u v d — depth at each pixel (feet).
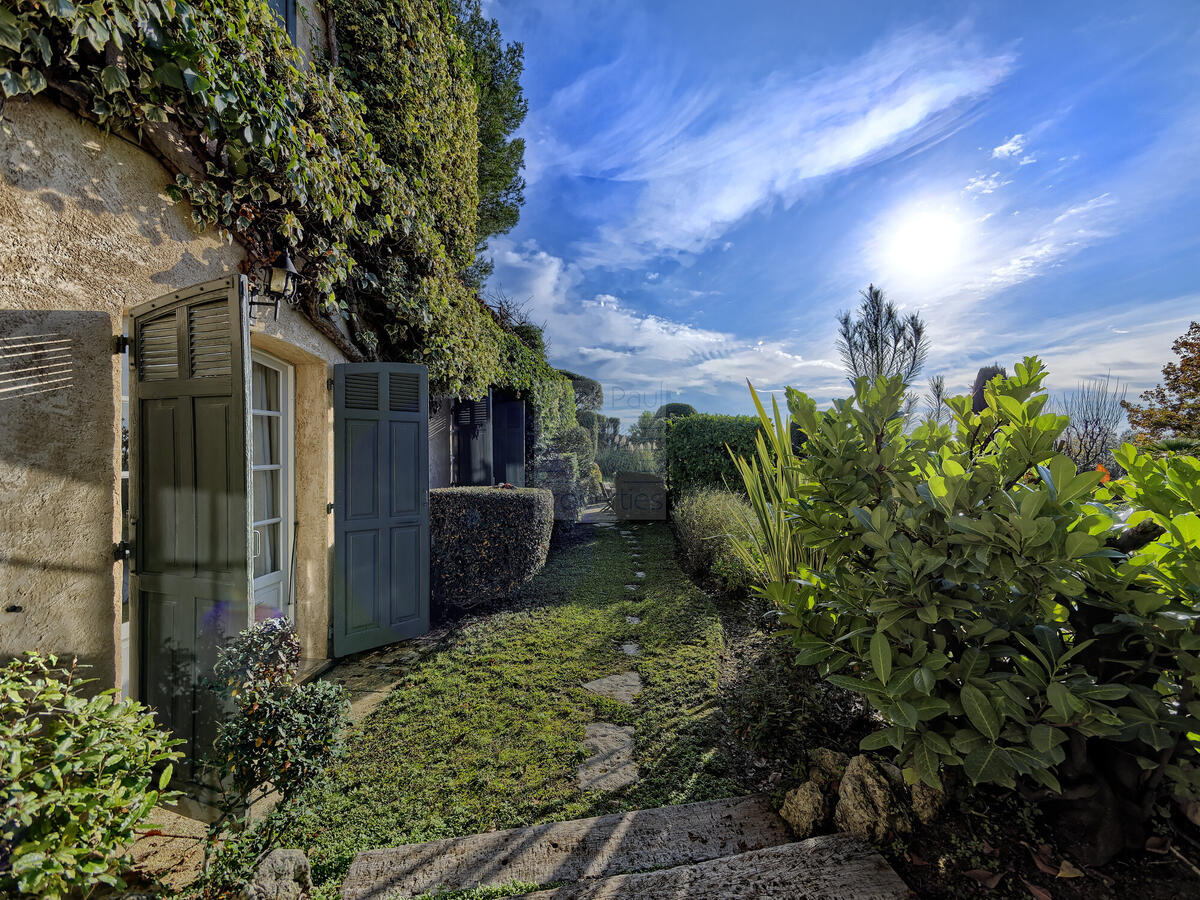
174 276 6.57
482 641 11.16
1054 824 4.17
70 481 5.32
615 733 7.33
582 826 5.22
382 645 11.35
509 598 14.25
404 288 12.40
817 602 6.13
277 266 7.77
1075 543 3.79
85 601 5.42
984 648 4.49
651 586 15.21
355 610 10.82
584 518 29.55
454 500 14.08
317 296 9.69
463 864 4.74
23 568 4.95
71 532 5.31
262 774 4.77
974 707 4.01
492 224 36.11
